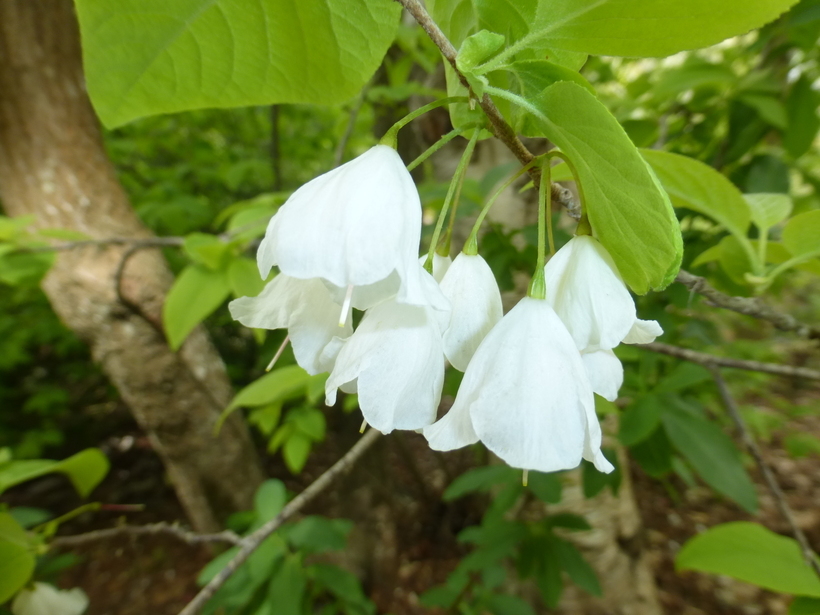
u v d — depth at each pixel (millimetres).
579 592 299
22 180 267
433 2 91
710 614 416
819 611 131
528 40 77
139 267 280
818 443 372
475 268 94
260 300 100
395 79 336
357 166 80
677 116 280
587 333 85
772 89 220
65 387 625
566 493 288
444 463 516
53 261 229
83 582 467
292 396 260
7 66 251
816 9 188
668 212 69
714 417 380
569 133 75
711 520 511
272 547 238
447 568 475
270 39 86
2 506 178
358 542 446
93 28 79
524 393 77
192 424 311
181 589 452
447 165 281
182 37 83
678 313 267
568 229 238
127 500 561
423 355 83
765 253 145
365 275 72
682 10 70
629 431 183
